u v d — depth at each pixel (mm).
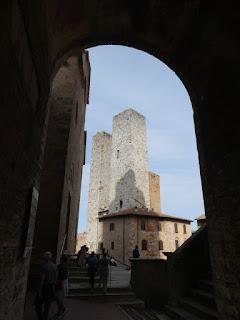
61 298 6289
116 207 38250
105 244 32406
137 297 9734
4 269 3080
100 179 44469
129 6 5230
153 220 31906
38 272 9102
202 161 5316
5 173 2834
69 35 5469
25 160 3676
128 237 29812
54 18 4590
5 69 2590
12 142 3004
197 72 5434
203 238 8445
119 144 41031
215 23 4406
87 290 9609
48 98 5082
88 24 5562
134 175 37906
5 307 3232
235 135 3977
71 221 15602
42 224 10008
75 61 13086
